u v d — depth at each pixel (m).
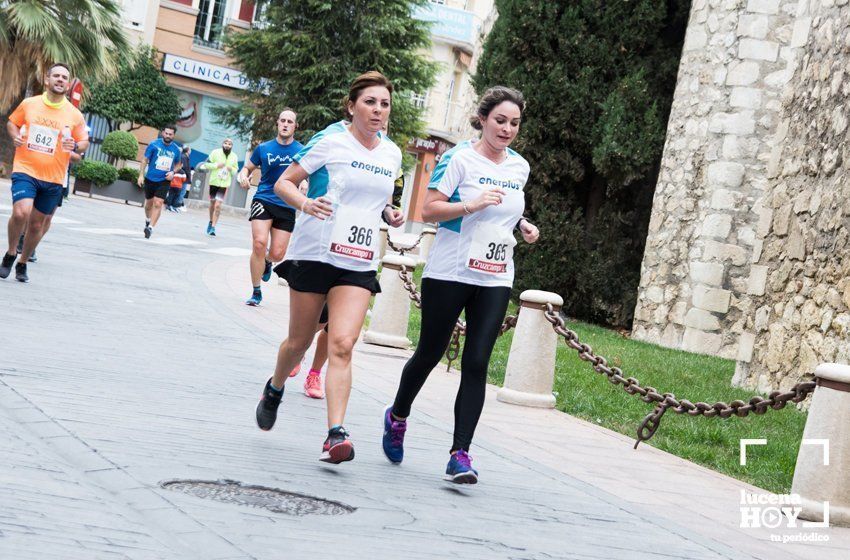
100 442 6.24
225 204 48.78
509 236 7.13
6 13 32.88
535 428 9.83
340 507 5.83
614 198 22.88
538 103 21.98
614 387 13.16
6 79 33.66
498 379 12.83
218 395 8.43
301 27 40.97
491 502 6.59
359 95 6.84
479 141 7.30
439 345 7.12
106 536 4.63
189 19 47.41
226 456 6.50
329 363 6.73
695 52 20.92
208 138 48.62
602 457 8.93
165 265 18.17
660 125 21.84
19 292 12.10
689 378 14.91
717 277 19.88
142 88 44.12
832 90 13.97
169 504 5.25
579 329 20.41
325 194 6.88
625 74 22.17
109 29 34.06
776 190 15.12
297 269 6.84
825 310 13.38
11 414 6.60
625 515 6.84
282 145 14.19
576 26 21.86
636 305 21.52
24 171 12.76
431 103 57.09
